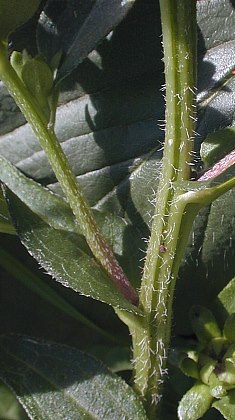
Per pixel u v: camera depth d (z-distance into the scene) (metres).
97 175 0.25
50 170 0.26
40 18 0.22
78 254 0.20
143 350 0.22
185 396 0.22
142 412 0.21
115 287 0.20
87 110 0.25
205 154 0.20
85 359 0.22
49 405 0.22
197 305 0.24
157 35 0.24
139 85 0.24
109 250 0.21
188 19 0.18
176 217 0.20
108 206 0.25
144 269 0.21
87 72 0.24
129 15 0.24
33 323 0.29
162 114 0.24
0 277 0.28
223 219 0.24
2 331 0.28
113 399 0.22
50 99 0.20
